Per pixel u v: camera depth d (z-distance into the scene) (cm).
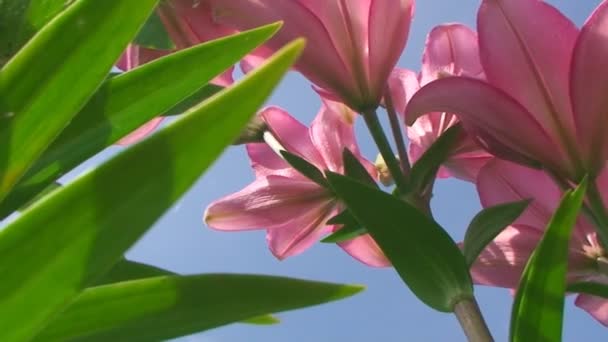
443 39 72
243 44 39
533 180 66
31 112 34
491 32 59
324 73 62
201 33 61
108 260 33
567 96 59
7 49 41
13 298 32
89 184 31
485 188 67
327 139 76
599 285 60
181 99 40
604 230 58
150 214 32
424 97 58
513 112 58
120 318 38
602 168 58
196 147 31
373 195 52
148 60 63
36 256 32
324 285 38
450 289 53
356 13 63
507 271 65
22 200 40
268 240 75
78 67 35
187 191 32
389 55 63
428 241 53
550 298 48
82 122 39
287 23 60
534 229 65
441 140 61
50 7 41
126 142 64
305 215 73
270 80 31
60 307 33
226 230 73
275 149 70
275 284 38
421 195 61
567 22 60
